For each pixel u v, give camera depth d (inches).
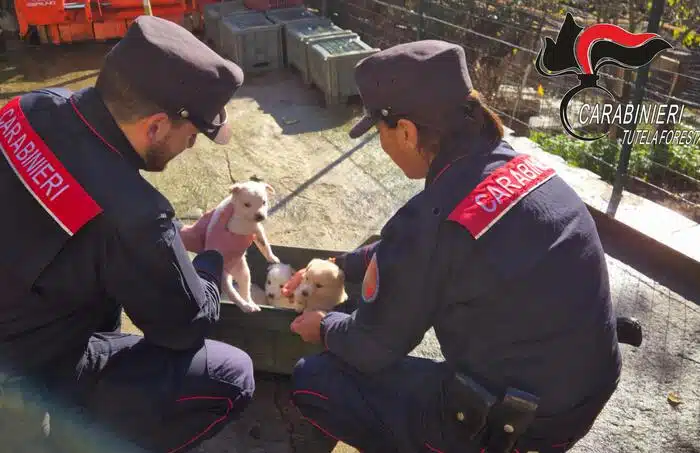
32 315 73.6
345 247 151.9
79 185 70.3
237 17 252.1
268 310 101.5
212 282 91.7
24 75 239.9
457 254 67.7
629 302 136.8
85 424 84.7
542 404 71.1
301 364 88.7
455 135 70.9
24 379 76.0
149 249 73.2
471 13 286.8
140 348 86.8
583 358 69.8
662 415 108.8
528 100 302.4
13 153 71.9
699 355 122.0
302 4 271.1
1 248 70.8
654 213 161.2
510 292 67.4
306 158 189.8
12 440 78.4
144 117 71.7
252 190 112.4
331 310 106.4
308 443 101.2
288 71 248.2
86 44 269.7
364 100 73.9
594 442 103.7
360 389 84.7
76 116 72.3
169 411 84.9
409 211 71.1
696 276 144.3
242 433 102.3
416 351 121.4
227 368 88.1
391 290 72.1
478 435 75.7
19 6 251.8
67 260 71.6
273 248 124.3
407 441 83.0
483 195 68.0
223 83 74.3
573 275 68.4
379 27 294.2
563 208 70.4
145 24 71.9
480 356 71.8
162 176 179.0
